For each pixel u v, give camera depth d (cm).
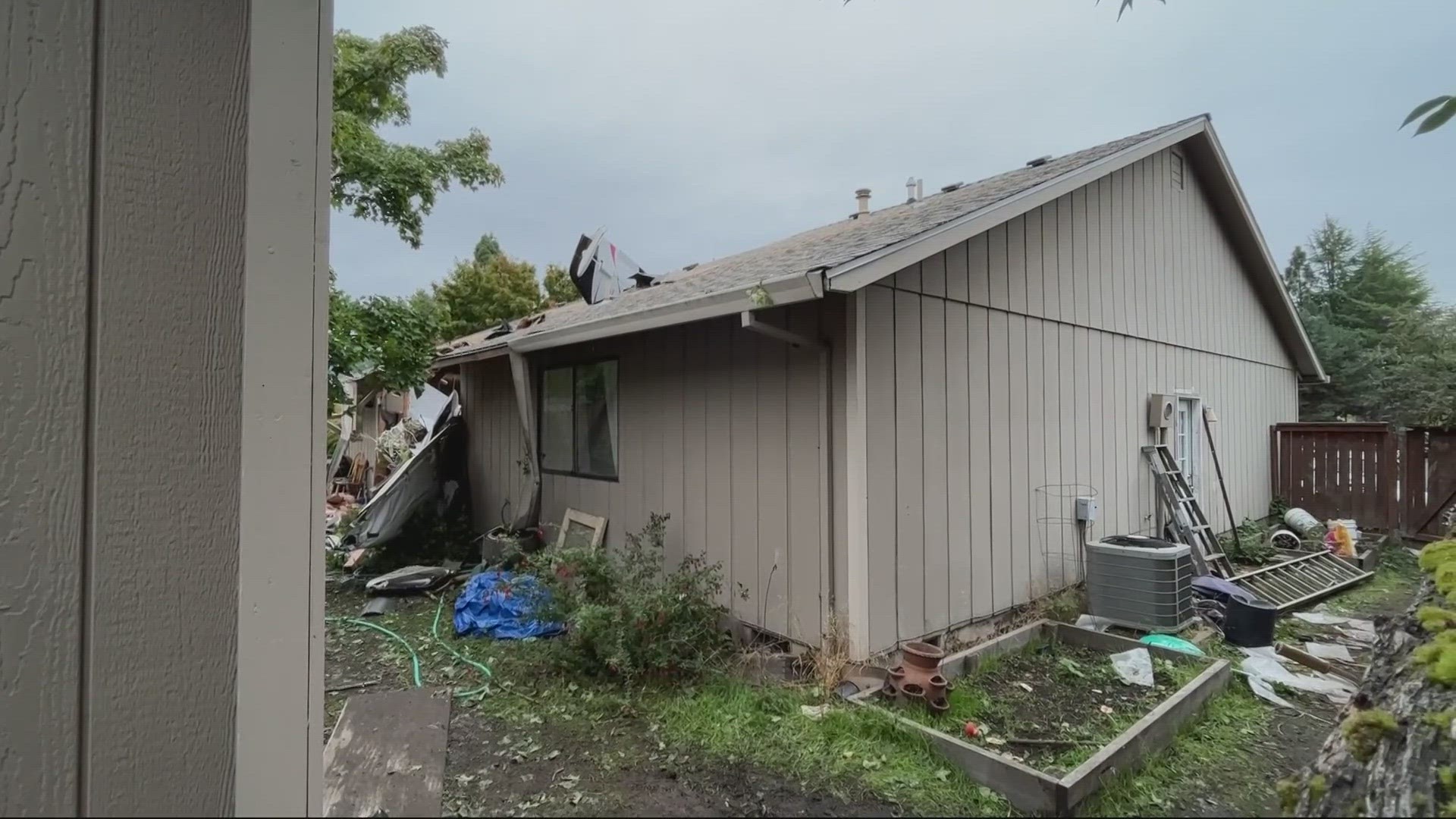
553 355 690
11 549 101
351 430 1485
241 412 122
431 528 756
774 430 430
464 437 874
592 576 455
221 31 121
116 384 109
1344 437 864
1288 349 997
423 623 506
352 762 181
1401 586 612
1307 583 590
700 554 491
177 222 115
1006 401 484
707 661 378
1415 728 167
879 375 392
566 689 367
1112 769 259
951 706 330
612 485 596
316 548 132
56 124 104
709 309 401
